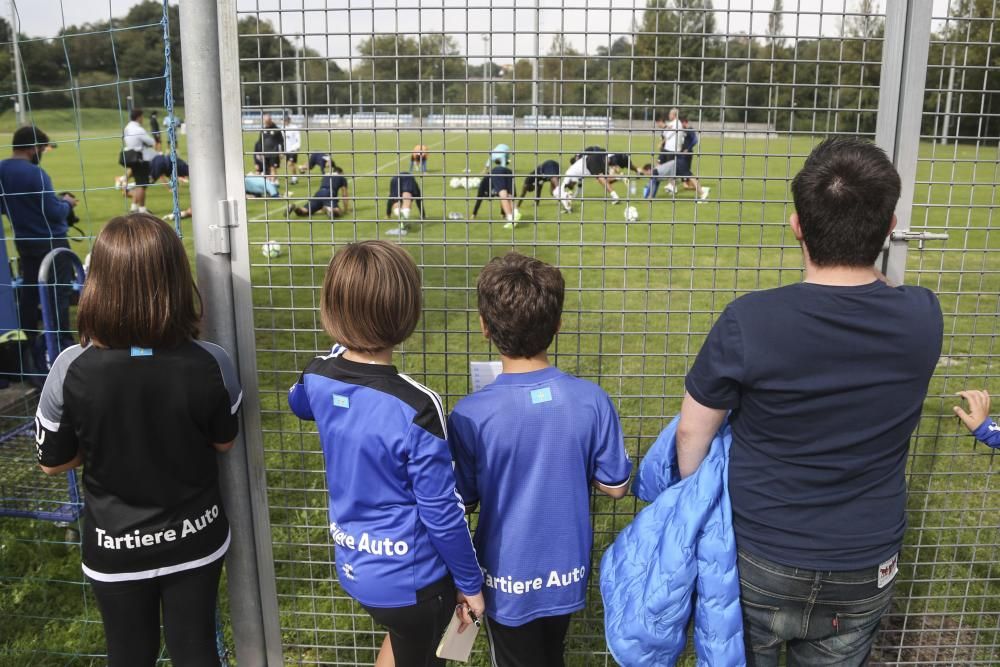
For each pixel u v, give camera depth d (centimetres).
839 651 180
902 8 204
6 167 487
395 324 185
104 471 192
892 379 160
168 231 189
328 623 290
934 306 164
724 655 176
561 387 195
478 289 197
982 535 342
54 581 321
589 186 1278
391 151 213
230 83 211
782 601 174
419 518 187
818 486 167
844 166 157
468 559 186
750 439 173
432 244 220
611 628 185
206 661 206
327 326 188
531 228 1026
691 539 176
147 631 203
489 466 192
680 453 183
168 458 193
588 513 200
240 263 222
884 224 157
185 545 199
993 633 284
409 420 179
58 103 1719
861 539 167
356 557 190
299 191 1230
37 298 485
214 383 196
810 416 162
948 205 221
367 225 1019
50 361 348
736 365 163
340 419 186
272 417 461
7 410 427
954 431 444
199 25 206
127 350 189
